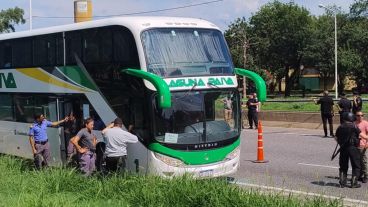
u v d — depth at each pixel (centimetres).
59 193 970
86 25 1306
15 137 1598
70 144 1352
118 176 1057
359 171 1148
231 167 1180
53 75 1425
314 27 7462
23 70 1540
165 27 1170
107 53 1235
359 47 7069
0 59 1641
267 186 1135
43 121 1386
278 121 2739
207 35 1219
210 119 1158
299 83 8950
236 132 1196
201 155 1130
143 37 1142
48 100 1450
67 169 1125
